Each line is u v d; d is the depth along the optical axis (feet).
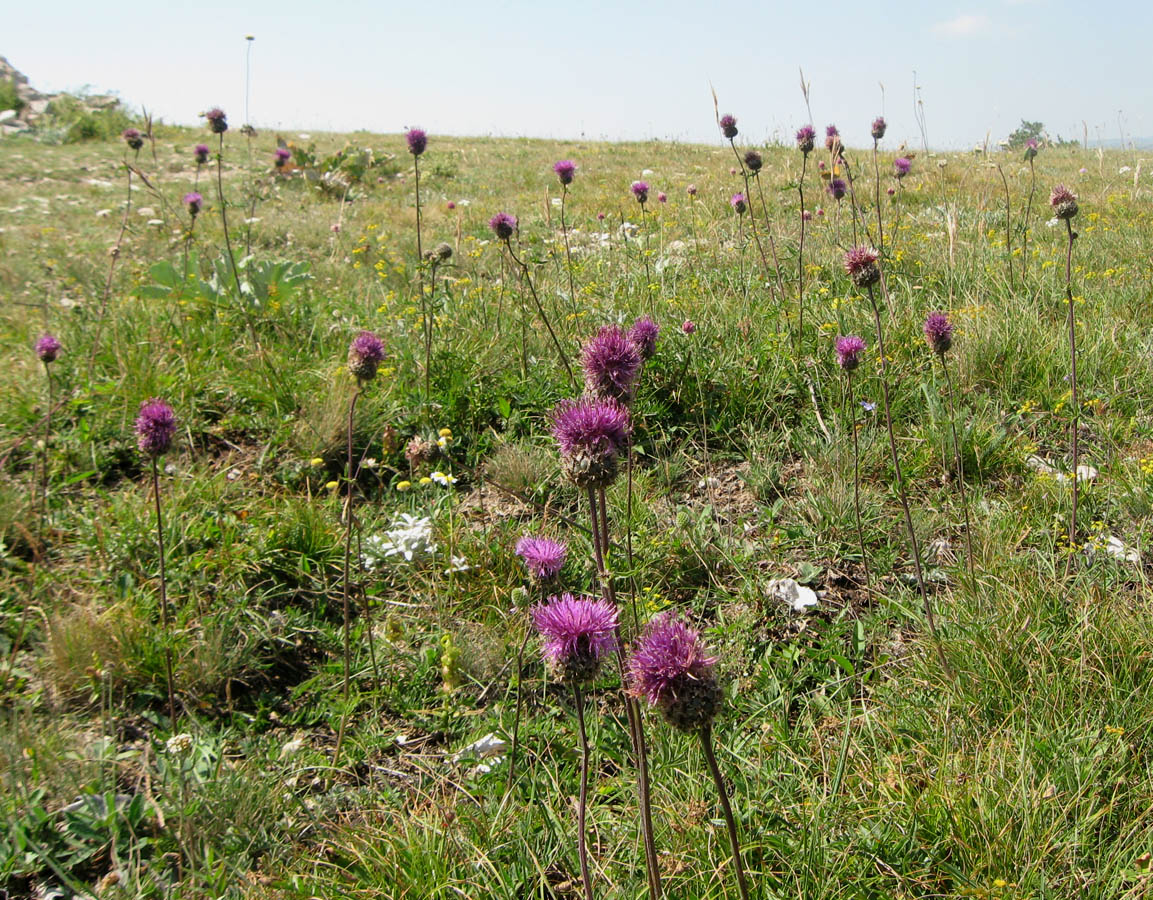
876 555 12.80
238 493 13.98
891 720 9.38
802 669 10.66
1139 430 15.12
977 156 54.54
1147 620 9.85
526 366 17.40
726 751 9.08
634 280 22.63
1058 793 7.93
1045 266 22.07
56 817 8.52
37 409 15.20
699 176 49.65
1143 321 19.38
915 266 23.45
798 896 7.15
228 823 8.51
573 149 70.69
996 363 17.24
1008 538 12.43
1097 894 7.13
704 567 12.65
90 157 57.31
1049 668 9.49
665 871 7.75
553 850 8.19
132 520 12.40
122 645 10.32
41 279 25.80
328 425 15.05
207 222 36.65
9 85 91.71
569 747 9.43
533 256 26.21
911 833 7.71
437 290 21.38
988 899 7.11
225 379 16.53
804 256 25.05
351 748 9.86
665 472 14.76
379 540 12.84
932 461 14.60
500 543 12.69
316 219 39.04
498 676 10.81
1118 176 43.34
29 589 11.45
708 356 17.11
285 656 11.33
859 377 16.43
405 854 7.99
